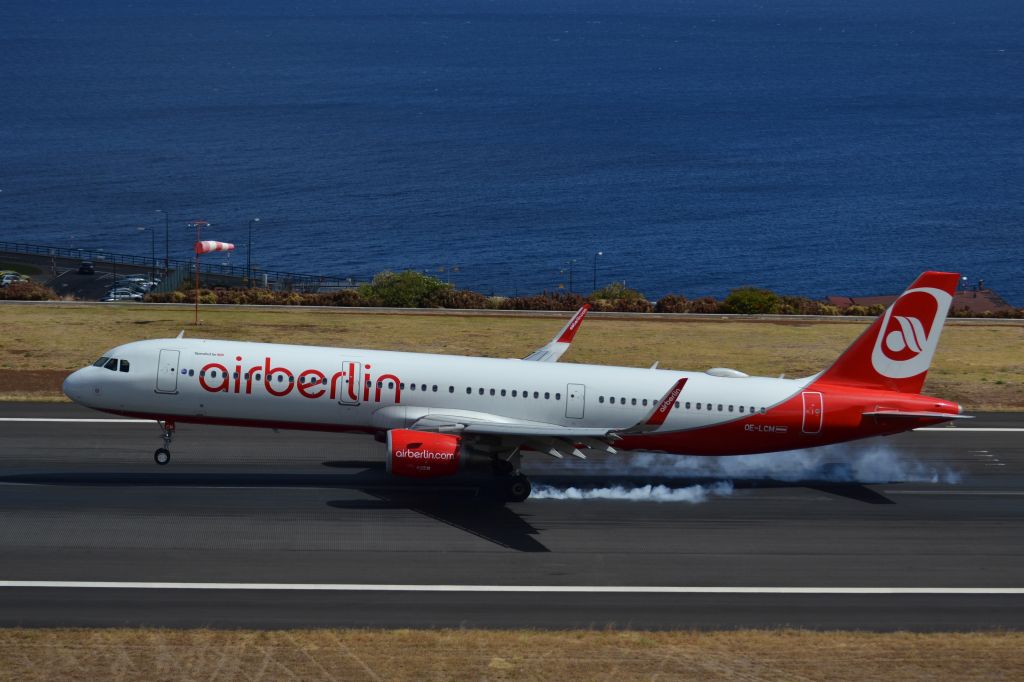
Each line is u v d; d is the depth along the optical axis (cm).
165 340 14762
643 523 13662
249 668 9119
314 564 11862
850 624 10731
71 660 9194
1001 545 13175
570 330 18038
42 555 11844
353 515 13562
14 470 15025
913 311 15150
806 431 15038
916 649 9944
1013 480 16012
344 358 14625
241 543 12444
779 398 14988
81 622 10169
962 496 15175
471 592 11244
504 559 12231
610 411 14738
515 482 14388
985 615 11038
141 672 8988
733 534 13350
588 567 12069
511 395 14625
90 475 14925
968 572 12250
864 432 15175
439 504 14138
